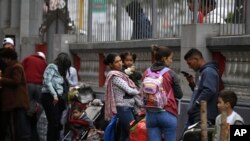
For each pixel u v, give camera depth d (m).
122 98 13.87
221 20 15.13
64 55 17.05
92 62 22.31
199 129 10.81
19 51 31.12
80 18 23.39
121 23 20.34
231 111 10.70
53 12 24.84
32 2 31.50
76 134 16.52
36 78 17.09
